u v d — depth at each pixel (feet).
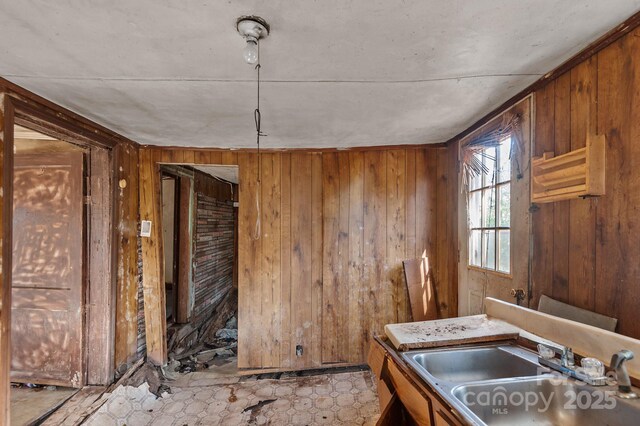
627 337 3.58
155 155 10.23
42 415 7.42
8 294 5.73
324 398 8.74
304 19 3.93
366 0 3.60
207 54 4.76
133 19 3.93
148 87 5.90
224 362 11.34
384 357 4.78
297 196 10.61
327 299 10.50
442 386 3.63
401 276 10.36
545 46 4.59
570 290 4.89
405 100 6.58
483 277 7.64
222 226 17.88
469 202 8.46
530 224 5.86
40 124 6.60
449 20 4.00
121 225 9.14
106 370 8.62
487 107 7.00
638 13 3.83
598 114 4.43
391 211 10.41
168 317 13.65
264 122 7.96
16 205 8.86
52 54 4.78
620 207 4.07
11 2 3.62
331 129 8.59
